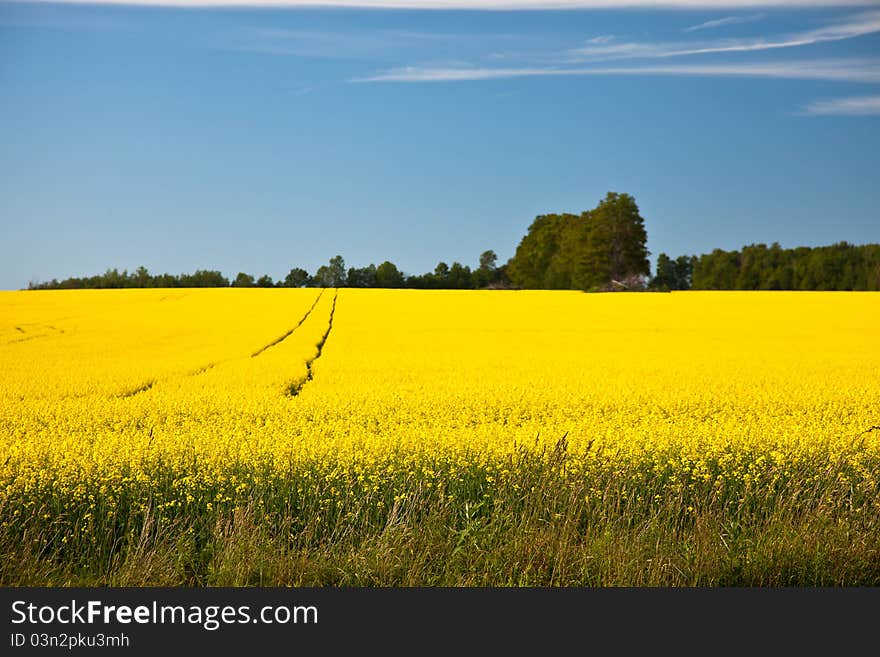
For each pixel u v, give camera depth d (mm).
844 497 9141
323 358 29969
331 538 8359
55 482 9359
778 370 26828
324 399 18094
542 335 41312
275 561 7758
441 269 130500
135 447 11078
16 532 8711
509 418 15914
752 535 8492
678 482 9914
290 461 10359
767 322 48969
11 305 60875
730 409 17797
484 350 33906
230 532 8281
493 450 10773
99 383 22656
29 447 11055
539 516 8750
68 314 52938
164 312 53906
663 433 12367
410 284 129375
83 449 11164
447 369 26516
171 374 24906
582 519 8930
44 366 27688
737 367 27828
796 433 12188
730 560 7766
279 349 32906
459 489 9836
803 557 7824
